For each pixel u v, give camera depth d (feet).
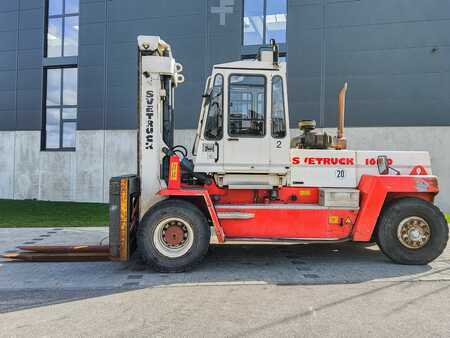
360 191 21.29
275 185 21.09
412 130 42.01
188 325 13.00
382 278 18.37
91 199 50.29
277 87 20.80
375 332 12.37
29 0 52.44
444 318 13.48
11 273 19.51
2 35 53.11
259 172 20.65
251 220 20.66
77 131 50.55
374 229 21.61
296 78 44.47
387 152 22.31
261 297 15.78
